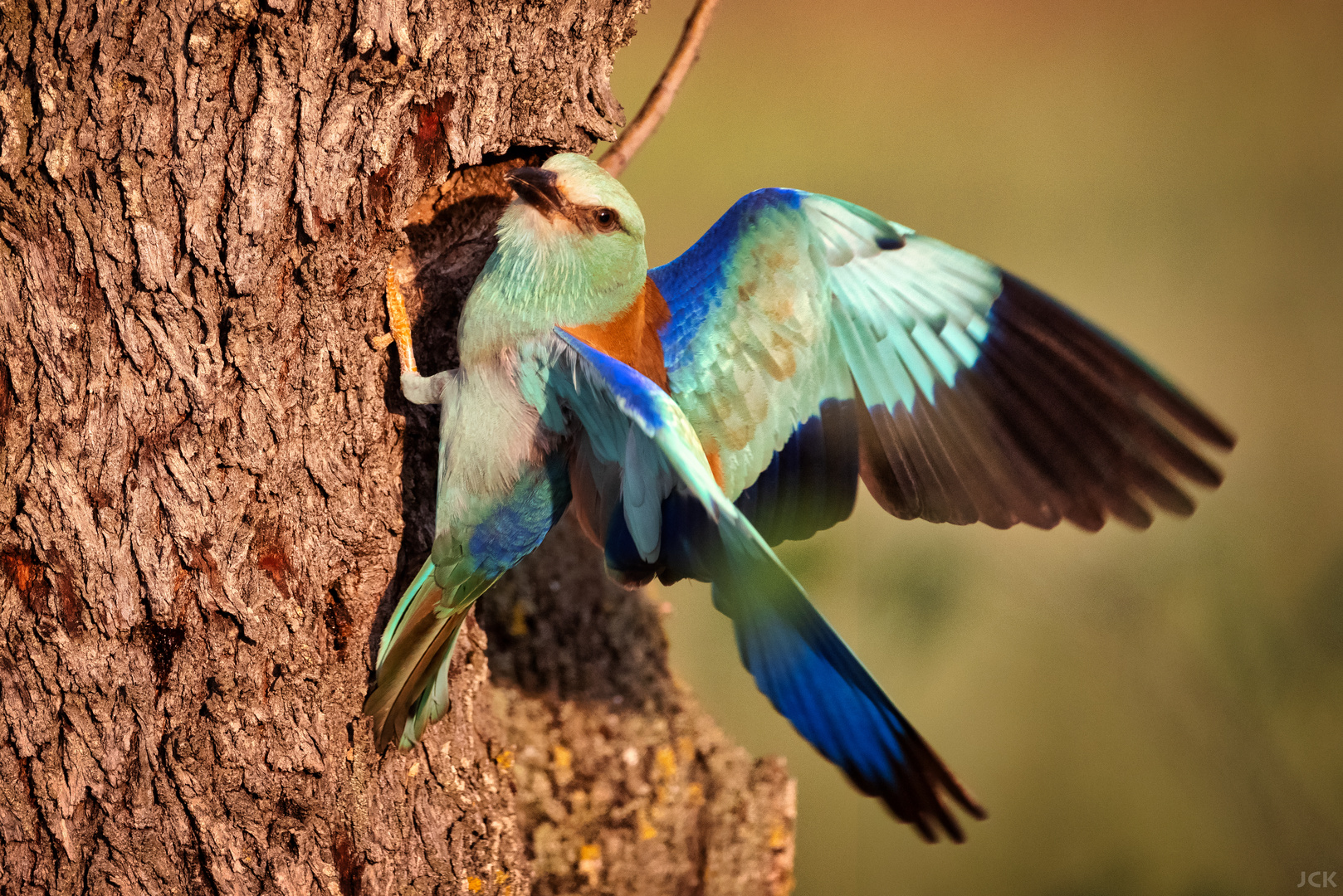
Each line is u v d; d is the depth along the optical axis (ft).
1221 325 32.73
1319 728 24.45
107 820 22.80
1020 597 24.52
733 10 45.27
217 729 22.81
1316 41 45.78
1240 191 37.70
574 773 23.38
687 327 23.04
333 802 22.89
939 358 23.00
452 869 23.00
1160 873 24.26
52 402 22.74
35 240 22.70
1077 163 39.55
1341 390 31.04
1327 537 26.99
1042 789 24.48
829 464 23.06
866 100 40.73
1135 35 45.29
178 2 22.67
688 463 22.66
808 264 23.00
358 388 22.88
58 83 22.67
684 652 24.39
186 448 22.77
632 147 23.27
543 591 23.47
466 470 22.93
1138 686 24.50
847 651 22.56
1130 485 22.91
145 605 22.77
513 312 22.94
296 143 22.75
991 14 46.70
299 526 22.85
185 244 22.74
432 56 22.81
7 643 22.76
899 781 22.58
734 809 23.47
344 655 22.90
